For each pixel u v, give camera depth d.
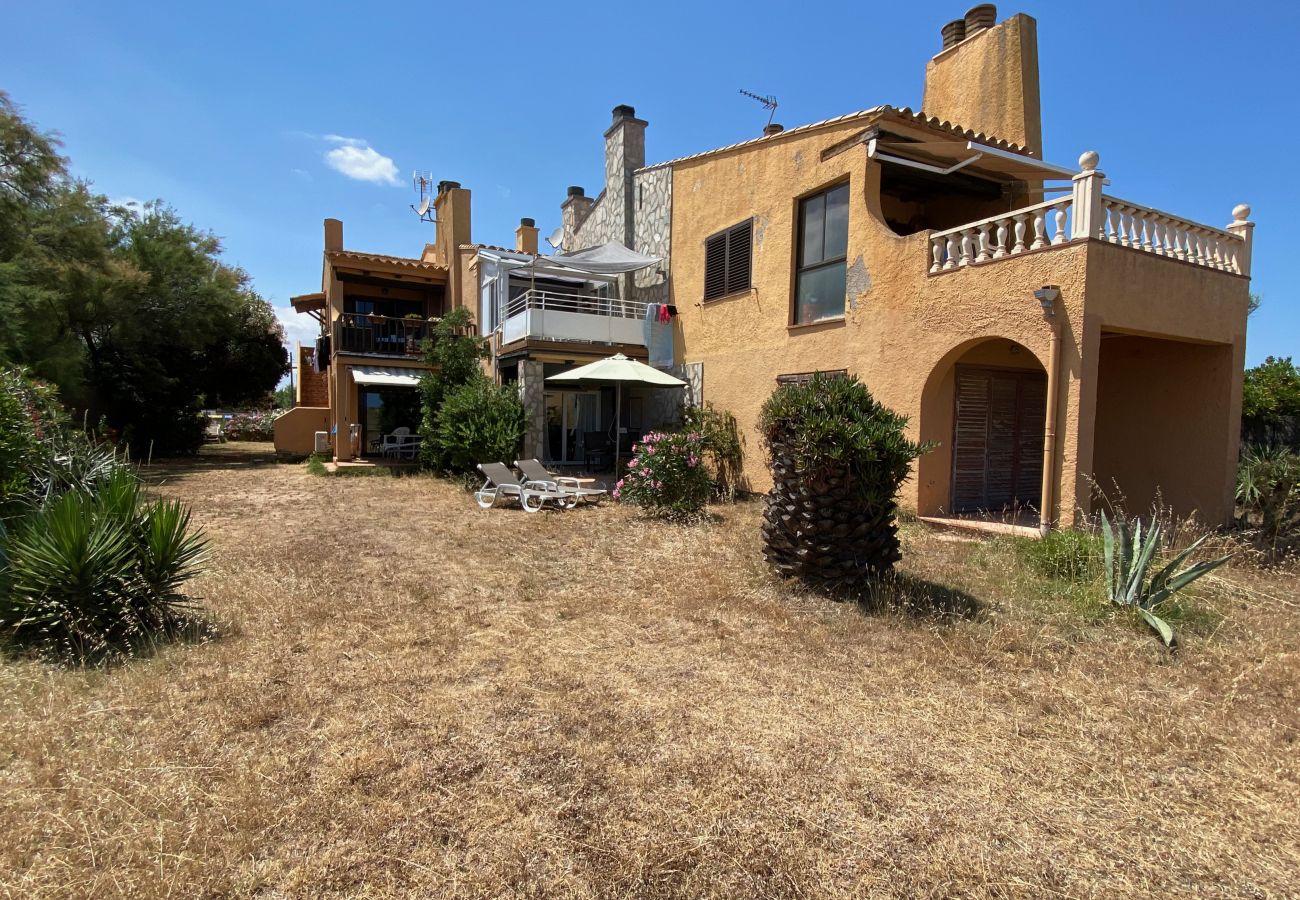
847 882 2.86
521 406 16.38
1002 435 11.65
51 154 16.42
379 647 5.45
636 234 18.73
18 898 2.65
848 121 11.52
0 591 5.25
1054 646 5.61
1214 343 10.06
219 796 3.35
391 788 3.47
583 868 2.92
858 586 6.78
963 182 12.71
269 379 32.28
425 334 22.83
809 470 6.60
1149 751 3.97
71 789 3.36
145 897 2.66
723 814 3.30
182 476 18.70
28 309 16.64
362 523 11.27
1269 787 3.64
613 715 4.30
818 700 4.57
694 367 16.05
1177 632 5.97
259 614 6.18
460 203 23.03
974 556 8.28
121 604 5.32
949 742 4.04
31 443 8.23
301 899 2.72
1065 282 8.53
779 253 13.40
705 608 6.53
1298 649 5.67
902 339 10.80
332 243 22.88
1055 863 3.01
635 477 11.88
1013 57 12.73
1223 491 10.09
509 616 6.31
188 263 24.69
